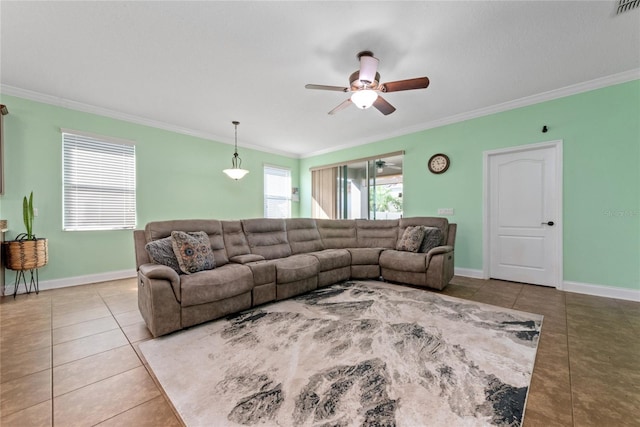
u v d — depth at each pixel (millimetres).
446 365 1662
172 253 2514
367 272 3828
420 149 4535
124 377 1565
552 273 3398
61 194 3459
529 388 1449
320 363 1691
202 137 4898
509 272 3727
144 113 3945
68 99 3439
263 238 3539
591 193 3092
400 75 2855
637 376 1553
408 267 3439
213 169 5074
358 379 1524
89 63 2625
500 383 1487
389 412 1273
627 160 2887
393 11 1956
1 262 3023
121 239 3953
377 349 1858
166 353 1830
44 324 2309
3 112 2955
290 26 2113
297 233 4000
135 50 2418
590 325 2246
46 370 1633
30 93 3199
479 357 1753
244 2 1875
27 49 2391
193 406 1326
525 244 3602
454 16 2006
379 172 5582
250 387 1465
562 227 3271
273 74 2834
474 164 3965
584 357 1755
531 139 3467
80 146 3613
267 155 6047
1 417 1254
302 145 5820
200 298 2236
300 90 3205
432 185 4395
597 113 3037
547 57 2545
